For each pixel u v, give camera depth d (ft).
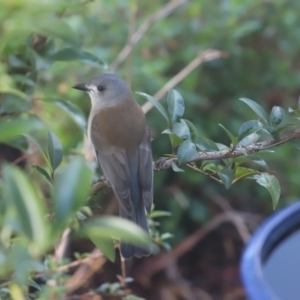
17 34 14.58
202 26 47.62
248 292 18.95
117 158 28.32
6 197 10.91
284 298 19.95
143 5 47.03
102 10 45.96
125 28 45.96
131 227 10.97
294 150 47.80
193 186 48.11
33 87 23.99
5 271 11.71
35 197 10.63
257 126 21.12
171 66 48.29
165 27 45.68
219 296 47.88
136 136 28.91
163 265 46.75
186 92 45.03
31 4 13.14
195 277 49.14
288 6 49.88
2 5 13.07
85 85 31.71
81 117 25.36
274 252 22.26
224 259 49.90
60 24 14.26
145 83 44.24
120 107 30.07
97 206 22.25
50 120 33.32
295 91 52.70
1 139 11.84
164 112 21.59
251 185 48.73
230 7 47.06
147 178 27.99
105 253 17.76
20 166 29.78
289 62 50.16
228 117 47.98
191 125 21.62
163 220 46.68
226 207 47.47
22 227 10.48
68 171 10.75
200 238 48.34
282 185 47.65
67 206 10.58
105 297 33.19
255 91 49.39
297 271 21.30
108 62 43.60
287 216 23.12
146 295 46.68
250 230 49.29
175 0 47.62
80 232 11.50
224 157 21.15
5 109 22.36
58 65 40.86
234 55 48.19
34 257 10.95
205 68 48.34
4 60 23.38
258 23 46.96
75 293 41.06
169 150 45.50
